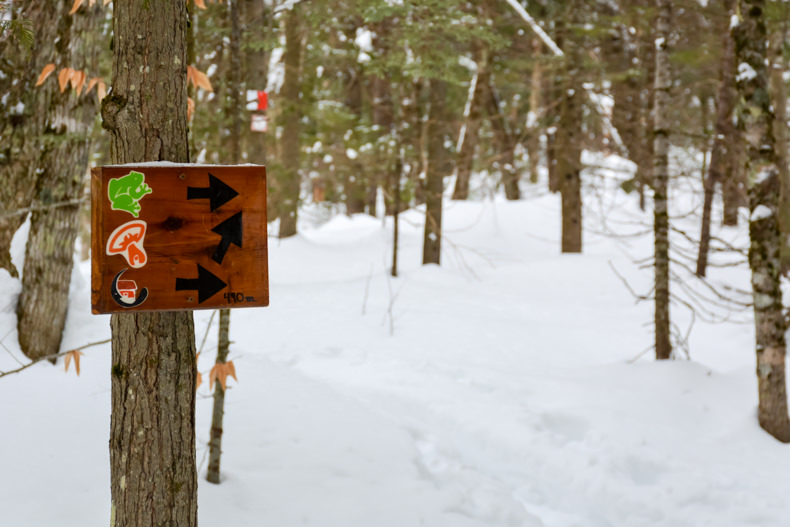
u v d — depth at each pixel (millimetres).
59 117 5688
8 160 5699
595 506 5180
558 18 14930
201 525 3982
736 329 10062
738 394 6914
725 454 5918
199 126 8375
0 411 4637
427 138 13922
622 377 7363
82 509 3920
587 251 15336
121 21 2799
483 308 10953
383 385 7234
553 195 19328
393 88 17750
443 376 7430
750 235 6348
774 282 6207
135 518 2809
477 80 16406
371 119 22453
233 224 2693
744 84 6234
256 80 10781
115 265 2605
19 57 5680
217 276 2680
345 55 13258
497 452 5945
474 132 17047
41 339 5641
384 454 5199
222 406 4422
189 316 2908
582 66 14938
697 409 6668
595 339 9547
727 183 12039
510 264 14148
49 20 5672
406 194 16297
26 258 5672
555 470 5629
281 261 14172
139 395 2795
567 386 7121
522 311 10938
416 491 4750
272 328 9141
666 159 7762
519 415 6398
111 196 2602
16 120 5691
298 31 11469
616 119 15773
